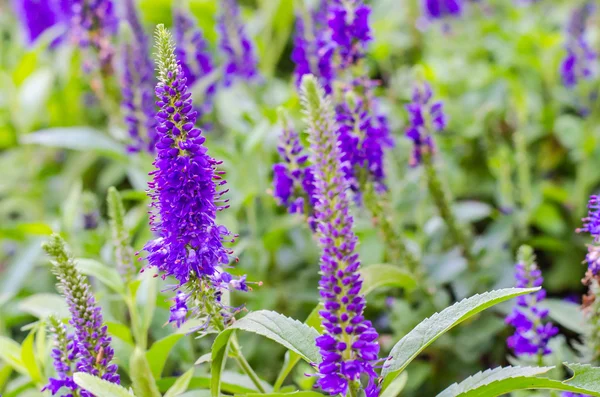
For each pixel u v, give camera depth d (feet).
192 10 5.65
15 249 5.10
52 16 5.95
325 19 3.79
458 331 3.62
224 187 4.08
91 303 2.77
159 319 3.45
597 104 5.12
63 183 5.65
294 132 3.18
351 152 3.32
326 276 2.63
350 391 2.66
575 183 5.15
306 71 3.66
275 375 3.63
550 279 4.47
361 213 3.77
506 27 6.40
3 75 5.88
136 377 2.75
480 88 5.49
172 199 2.65
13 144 6.10
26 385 3.25
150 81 4.07
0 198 5.89
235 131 4.32
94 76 4.65
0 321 3.85
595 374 2.67
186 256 2.67
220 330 2.76
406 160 4.69
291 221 3.91
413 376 3.58
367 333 2.62
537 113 5.41
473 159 5.19
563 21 6.43
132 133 3.92
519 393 3.18
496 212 4.36
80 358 2.81
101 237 4.17
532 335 3.11
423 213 4.07
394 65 5.98
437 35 6.15
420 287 3.58
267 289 3.92
